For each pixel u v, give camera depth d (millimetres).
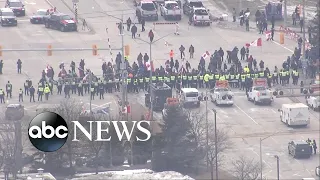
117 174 187375
